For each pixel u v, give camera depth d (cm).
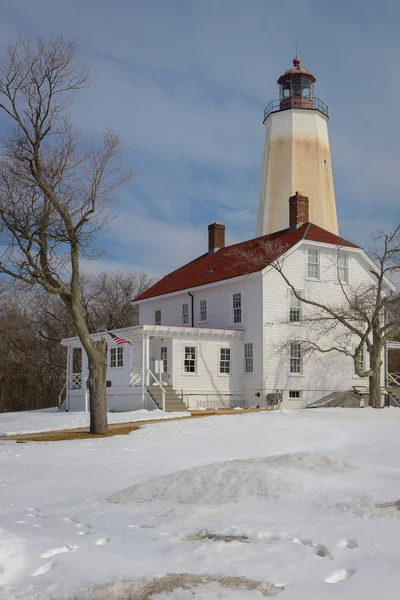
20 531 813
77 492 1151
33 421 3159
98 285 6388
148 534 777
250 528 790
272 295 3484
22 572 631
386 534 747
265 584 579
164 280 4494
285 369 3488
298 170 4831
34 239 2200
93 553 686
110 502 1032
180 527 816
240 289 3616
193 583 583
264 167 5056
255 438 1922
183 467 1475
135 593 566
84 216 2244
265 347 3431
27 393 6209
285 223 4778
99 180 2261
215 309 3788
